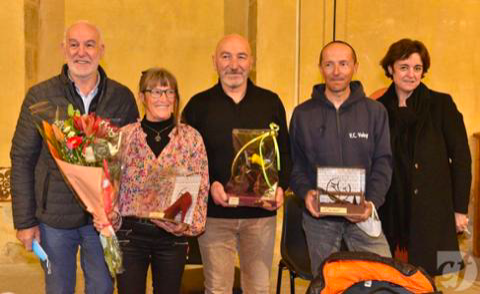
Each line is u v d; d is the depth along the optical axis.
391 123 2.69
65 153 2.12
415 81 2.64
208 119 2.53
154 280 2.34
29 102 2.29
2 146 4.32
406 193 2.63
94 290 2.38
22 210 2.28
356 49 4.68
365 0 4.65
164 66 4.89
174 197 2.22
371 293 1.90
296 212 2.97
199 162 2.33
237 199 2.43
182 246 2.32
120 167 2.19
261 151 2.45
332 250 2.52
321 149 2.49
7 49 4.29
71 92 2.32
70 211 2.29
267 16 4.57
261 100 2.58
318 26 4.62
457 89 4.82
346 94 2.52
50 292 2.32
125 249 2.25
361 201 2.34
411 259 2.61
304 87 4.63
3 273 4.12
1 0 4.27
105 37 4.79
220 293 2.56
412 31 4.73
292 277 2.90
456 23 4.77
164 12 4.87
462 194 2.64
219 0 4.94
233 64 2.50
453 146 2.66
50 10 4.70
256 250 2.55
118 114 2.43
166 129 2.30
